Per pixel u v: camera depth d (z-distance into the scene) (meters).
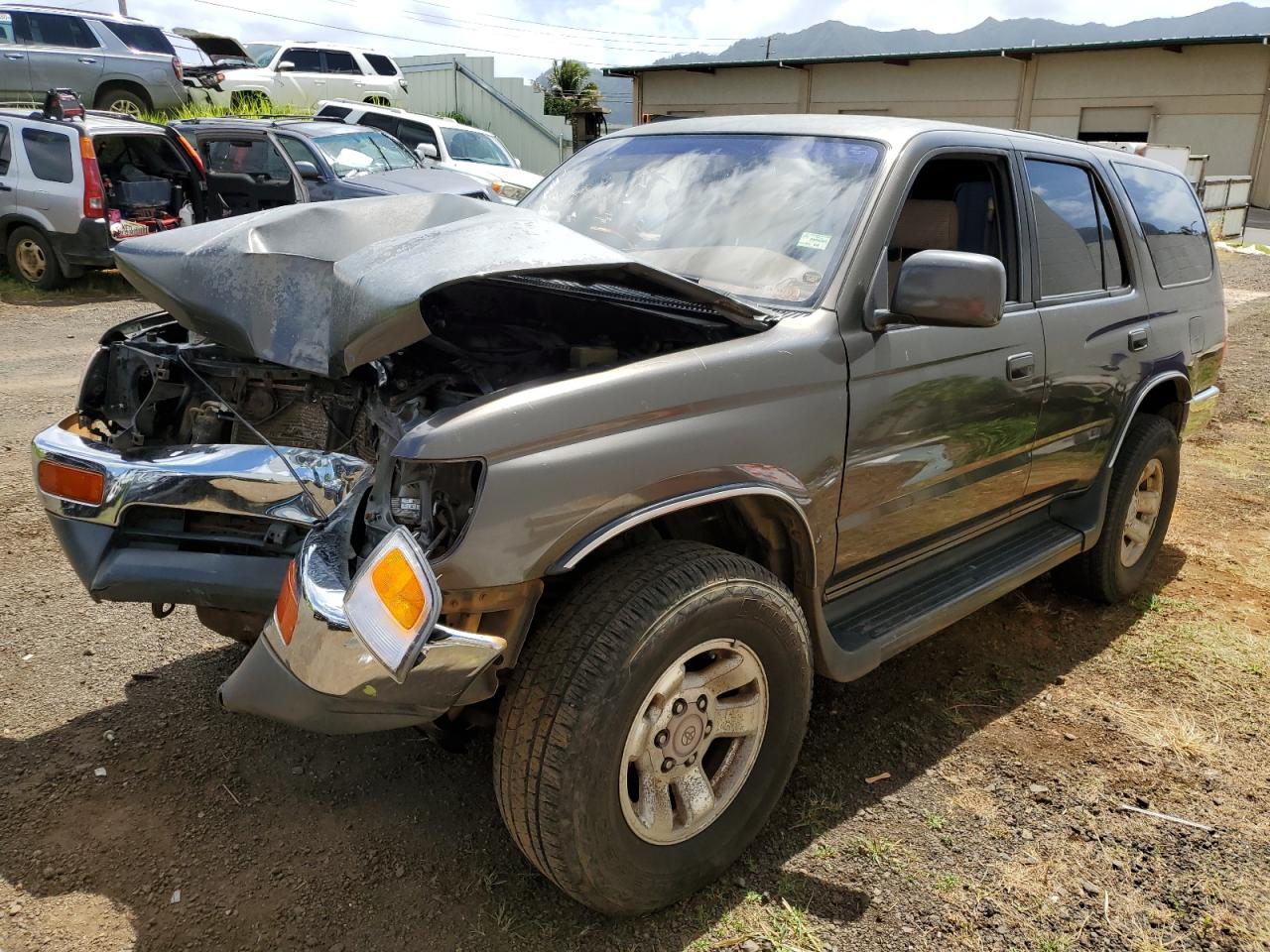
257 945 2.24
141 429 2.75
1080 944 2.38
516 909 2.38
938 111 30.05
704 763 2.51
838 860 2.62
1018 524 3.83
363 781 2.85
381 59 22.00
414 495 2.09
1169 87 26.67
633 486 2.18
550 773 2.05
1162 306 4.17
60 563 4.13
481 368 2.67
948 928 2.40
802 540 2.59
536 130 26.41
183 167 11.70
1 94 14.67
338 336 2.17
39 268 10.95
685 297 2.42
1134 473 4.05
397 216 2.84
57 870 2.43
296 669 2.02
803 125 3.23
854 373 2.67
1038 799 2.93
